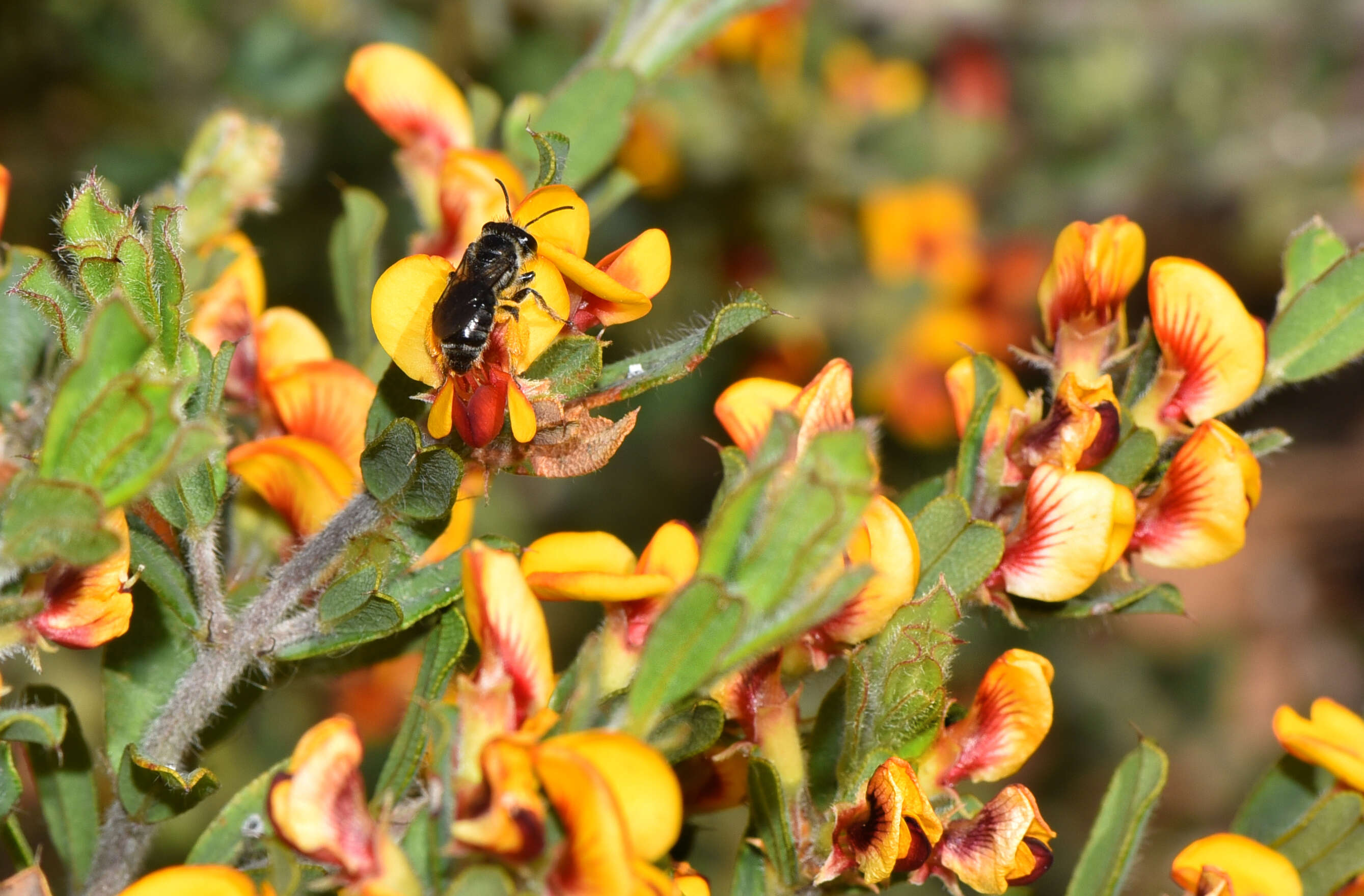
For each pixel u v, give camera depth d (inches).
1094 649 28.2
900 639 10.5
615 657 10.4
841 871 10.5
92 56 19.0
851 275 21.8
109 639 10.4
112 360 9.8
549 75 19.6
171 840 17.4
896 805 10.4
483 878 9.8
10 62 18.7
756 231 21.0
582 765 9.6
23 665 18.1
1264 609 35.3
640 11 12.1
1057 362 11.1
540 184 10.5
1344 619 35.2
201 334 11.5
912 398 22.1
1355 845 11.0
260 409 11.4
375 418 10.6
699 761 10.9
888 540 10.6
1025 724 10.6
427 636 10.9
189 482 10.6
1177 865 10.7
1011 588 10.8
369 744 21.1
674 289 21.2
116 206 10.4
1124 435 10.9
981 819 10.6
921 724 10.5
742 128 20.2
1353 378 37.2
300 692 21.0
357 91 11.9
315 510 10.9
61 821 11.0
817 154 20.7
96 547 9.8
